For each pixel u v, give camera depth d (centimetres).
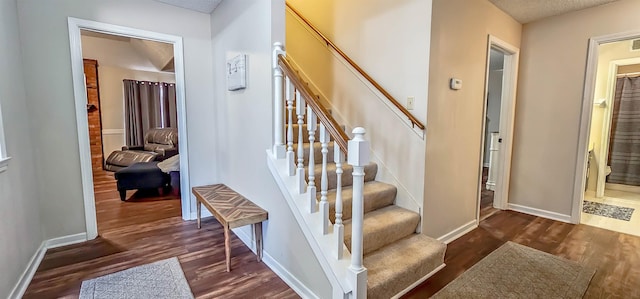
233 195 275
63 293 192
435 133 246
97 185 478
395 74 256
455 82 257
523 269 225
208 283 207
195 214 332
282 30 212
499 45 315
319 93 335
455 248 262
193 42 310
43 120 243
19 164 205
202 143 327
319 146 261
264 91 222
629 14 283
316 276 182
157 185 416
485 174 582
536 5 298
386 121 266
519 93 360
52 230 254
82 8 252
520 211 368
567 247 264
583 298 190
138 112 666
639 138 443
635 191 453
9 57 202
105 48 624
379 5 265
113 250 254
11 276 181
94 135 595
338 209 171
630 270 224
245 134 259
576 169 324
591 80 309
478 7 278
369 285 175
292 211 199
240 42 254
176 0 283
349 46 298
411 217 238
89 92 587
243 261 239
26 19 229
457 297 191
